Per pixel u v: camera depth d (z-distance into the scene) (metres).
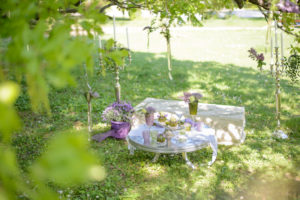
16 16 0.88
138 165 4.77
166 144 4.53
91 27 1.24
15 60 0.67
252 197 3.93
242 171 4.60
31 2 0.90
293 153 5.12
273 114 7.04
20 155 4.87
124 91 8.92
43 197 0.60
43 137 5.70
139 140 4.71
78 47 0.68
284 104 7.79
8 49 0.67
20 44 0.68
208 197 3.94
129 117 5.57
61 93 8.38
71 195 3.77
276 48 5.53
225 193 4.03
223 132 5.54
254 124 6.49
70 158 0.51
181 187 4.14
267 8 2.05
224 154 5.16
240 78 10.38
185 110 5.92
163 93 8.82
